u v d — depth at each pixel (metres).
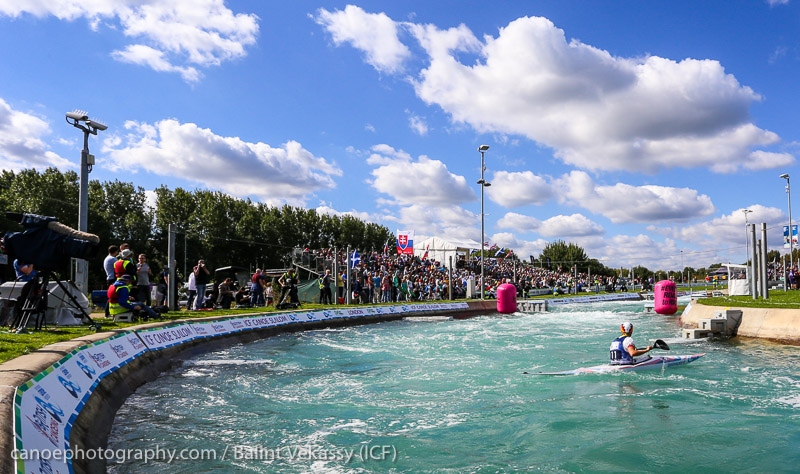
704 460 7.16
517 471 6.81
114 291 15.96
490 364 14.91
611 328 25.50
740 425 8.72
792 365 13.95
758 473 6.70
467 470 6.85
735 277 43.38
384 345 19.14
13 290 14.32
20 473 4.15
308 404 10.24
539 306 37.06
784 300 24.58
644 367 13.71
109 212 57.09
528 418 9.26
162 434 8.15
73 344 9.59
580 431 8.49
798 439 7.98
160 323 15.59
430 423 8.98
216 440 7.95
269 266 66.25
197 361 15.19
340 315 27.38
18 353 8.34
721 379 12.37
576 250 102.38
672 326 26.09
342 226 84.44
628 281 80.56
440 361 15.46
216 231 60.94
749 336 19.08
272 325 22.30
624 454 7.42
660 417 9.26
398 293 37.22
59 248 11.75
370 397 10.84
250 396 10.84
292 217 74.62
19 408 5.24
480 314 36.56
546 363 15.07
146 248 56.78
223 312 22.72
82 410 7.26
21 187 52.16
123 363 10.92
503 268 60.56
